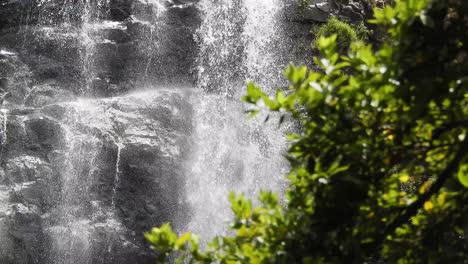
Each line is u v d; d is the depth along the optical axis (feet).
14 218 67.05
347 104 15.65
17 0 84.64
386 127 15.96
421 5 15.64
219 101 81.20
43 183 70.18
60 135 73.15
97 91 79.97
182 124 77.77
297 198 15.89
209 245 16.46
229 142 79.00
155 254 70.08
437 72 15.37
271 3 83.92
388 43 16.79
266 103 15.89
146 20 83.76
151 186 73.05
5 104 75.92
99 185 71.97
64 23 84.28
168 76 82.43
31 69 79.56
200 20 83.97
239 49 83.56
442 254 16.37
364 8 84.28
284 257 15.28
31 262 66.90
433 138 16.47
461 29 15.62
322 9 82.74
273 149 78.07
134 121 75.56
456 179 16.62
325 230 15.61
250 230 16.22
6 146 71.82
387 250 17.12
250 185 77.30
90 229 69.51
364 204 15.87
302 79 15.75
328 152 15.80
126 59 81.97
